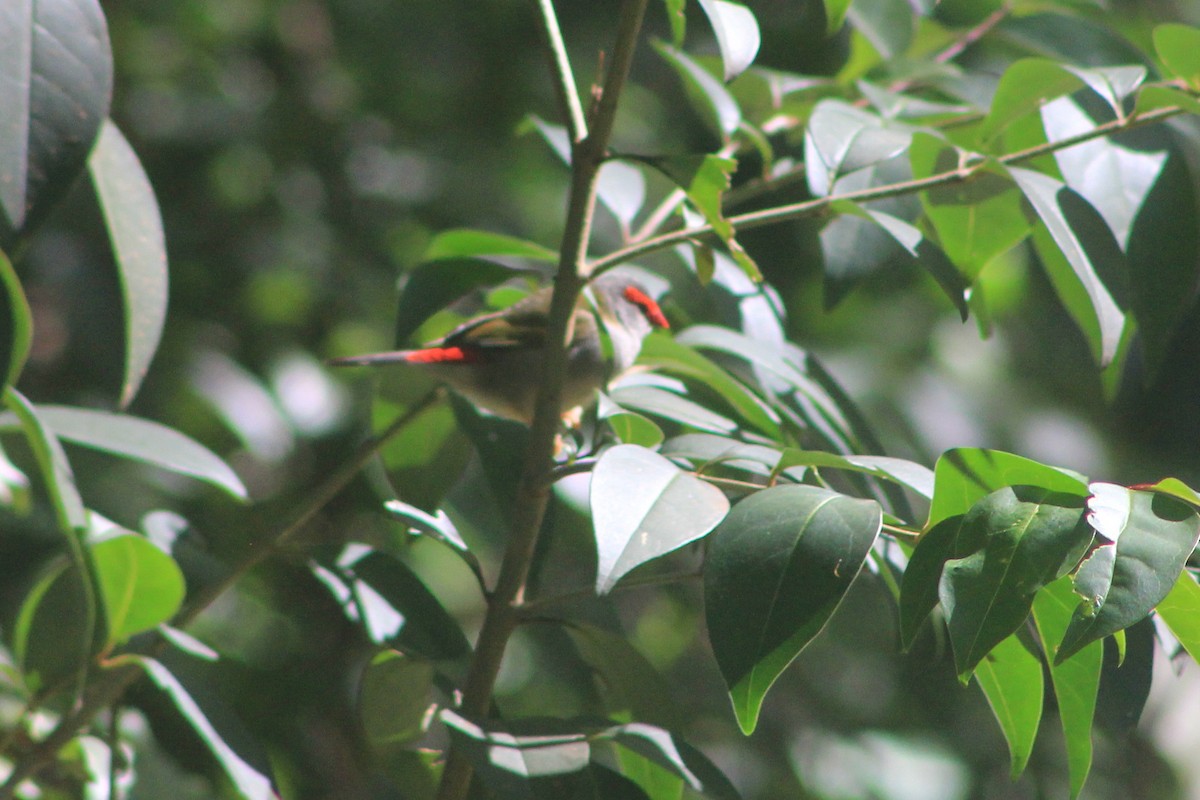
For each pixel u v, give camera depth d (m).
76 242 7.63
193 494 7.32
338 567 4.24
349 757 7.13
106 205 3.24
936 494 2.79
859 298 10.09
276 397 8.20
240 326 8.79
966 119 4.95
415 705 4.44
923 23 5.83
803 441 4.46
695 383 4.87
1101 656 2.85
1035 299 11.02
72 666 4.41
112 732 4.14
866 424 4.63
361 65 10.20
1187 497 2.56
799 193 9.11
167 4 9.88
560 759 3.30
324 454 8.22
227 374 7.53
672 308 5.54
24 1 2.73
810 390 4.32
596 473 2.79
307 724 6.85
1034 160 4.46
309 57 10.10
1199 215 4.20
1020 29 5.73
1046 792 8.31
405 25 10.29
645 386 4.43
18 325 2.64
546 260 5.07
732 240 3.44
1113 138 4.28
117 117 9.27
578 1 10.29
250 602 8.68
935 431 9.74
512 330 5.65
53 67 2.72
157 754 5.05
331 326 9.30
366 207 9.84
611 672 4.16
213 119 9.62
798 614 2.58
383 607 4.23
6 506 5.35
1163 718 9.60
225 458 8.46
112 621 3.93
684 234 3.58
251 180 9.67
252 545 4.32
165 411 7.89
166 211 9.13
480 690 3.57
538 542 4.57
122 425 4.24
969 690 8.74
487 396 5.18
